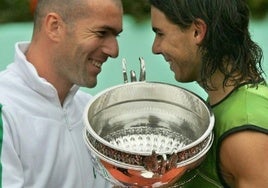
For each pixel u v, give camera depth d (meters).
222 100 3.54
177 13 3.47
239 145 3.32
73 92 4.29
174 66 3.63
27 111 4.08
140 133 3.82
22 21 9.87
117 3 4.00
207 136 3.32
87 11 3.92
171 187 3.50
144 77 3.87
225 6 3.46
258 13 10.03
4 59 8.42
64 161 4.21
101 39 4.01
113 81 8.14
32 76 4.08
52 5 4.00
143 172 3.27
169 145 3.73
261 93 3.47
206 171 3.56
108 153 3.31
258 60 3.62
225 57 3.51
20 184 3.93
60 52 4.05
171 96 3.77
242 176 3.36
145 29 9.37
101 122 3.78
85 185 4.36
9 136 3.92
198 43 3.51
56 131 4.17
